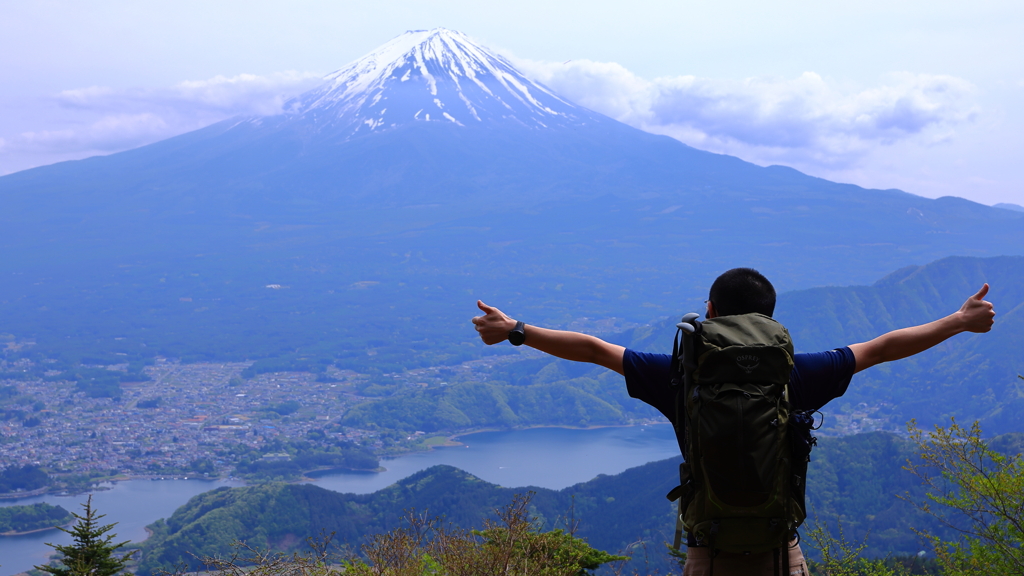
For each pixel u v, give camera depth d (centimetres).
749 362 229
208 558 555
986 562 656
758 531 227
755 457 219
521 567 575
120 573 1127
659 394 257
